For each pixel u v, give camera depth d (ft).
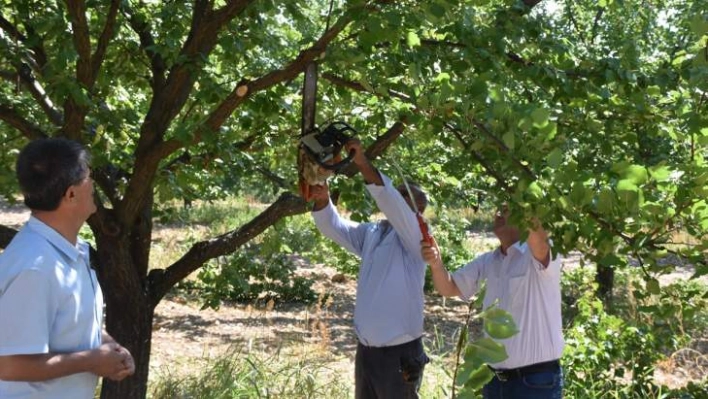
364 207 14.88
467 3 12.57
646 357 20.30
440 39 13.03
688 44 26.76
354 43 12.04
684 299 9.56
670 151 16.57
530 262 11.84
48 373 7.79
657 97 11.04
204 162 14.16
